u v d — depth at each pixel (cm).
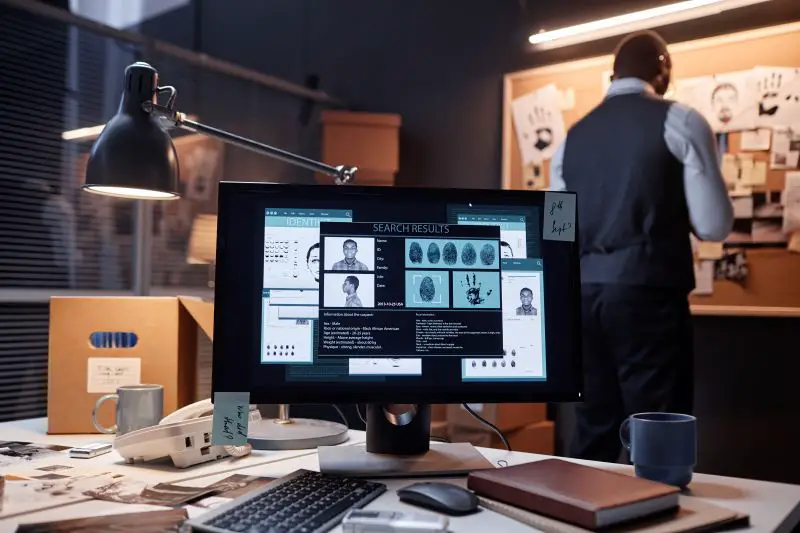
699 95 272
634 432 102
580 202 230
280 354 111
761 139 260
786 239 254
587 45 301
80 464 115
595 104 293
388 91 362
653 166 215
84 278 303
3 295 280
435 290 115
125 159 125
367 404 118
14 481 103
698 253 269
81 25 276
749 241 261
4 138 284
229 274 112
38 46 295
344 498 91
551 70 305
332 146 321
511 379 115
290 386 111
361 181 322
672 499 87
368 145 323
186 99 333
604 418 223
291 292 113
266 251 113
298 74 394
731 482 106
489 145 328
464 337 115
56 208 298
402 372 113
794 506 93
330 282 114
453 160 339
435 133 346
